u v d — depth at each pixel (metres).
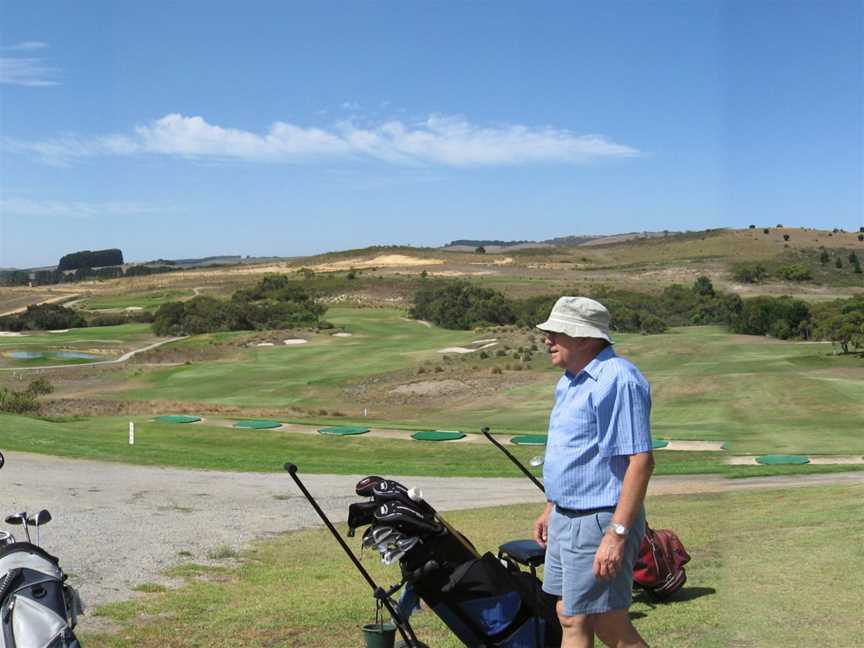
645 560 6.31
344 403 54.81
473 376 59.69
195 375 68.81
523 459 27.78
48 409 48.78
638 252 185.62
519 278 140.38
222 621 7.16
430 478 23.22
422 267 177.25
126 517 14.89
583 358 4.09
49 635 3.76
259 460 25.83
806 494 9.44
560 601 4.12
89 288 184.00
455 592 4.16
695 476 20.50
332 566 10.46
